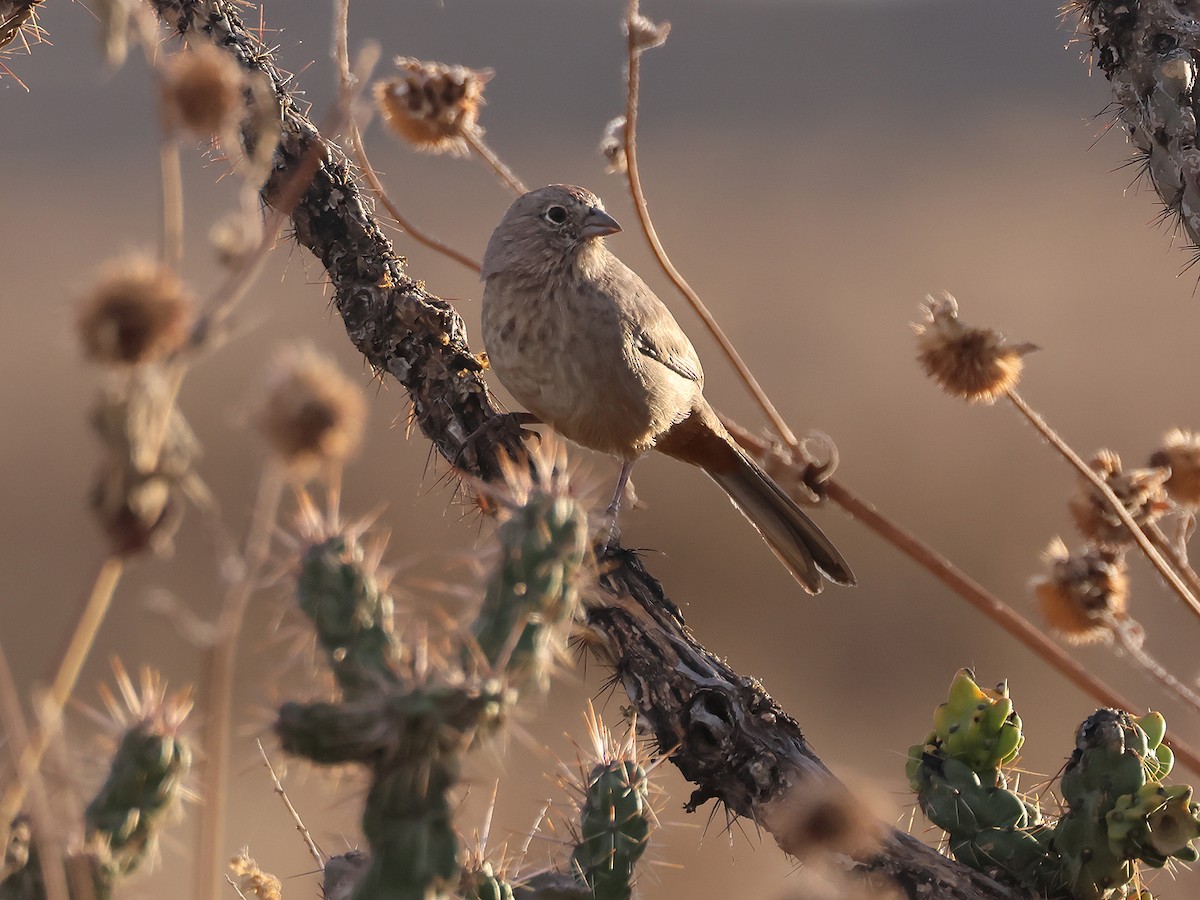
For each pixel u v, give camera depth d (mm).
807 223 46375
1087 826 6066
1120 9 7953
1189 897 7961
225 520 20359
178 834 11352
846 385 28344
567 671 5898
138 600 17953
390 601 4555
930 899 6023
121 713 4598
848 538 22359
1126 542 7559
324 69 53906
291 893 12289
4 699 3668
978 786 6363
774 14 104062
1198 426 26016
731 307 34656
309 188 8922
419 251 34969
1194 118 7723
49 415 25594
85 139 56438
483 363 10344
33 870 4195
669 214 47750
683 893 11250
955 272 38844
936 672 19344
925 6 102375
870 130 69375
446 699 4070
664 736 6898
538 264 10570
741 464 11344
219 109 3852
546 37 96562
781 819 6254
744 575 21484
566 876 5504
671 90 84188
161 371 3625
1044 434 7406
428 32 94188
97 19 3938
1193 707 7238
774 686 19047
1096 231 43156
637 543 22047
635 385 10633
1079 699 17531
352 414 3625
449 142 9297
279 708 4113
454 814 4441
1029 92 78375
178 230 3770
